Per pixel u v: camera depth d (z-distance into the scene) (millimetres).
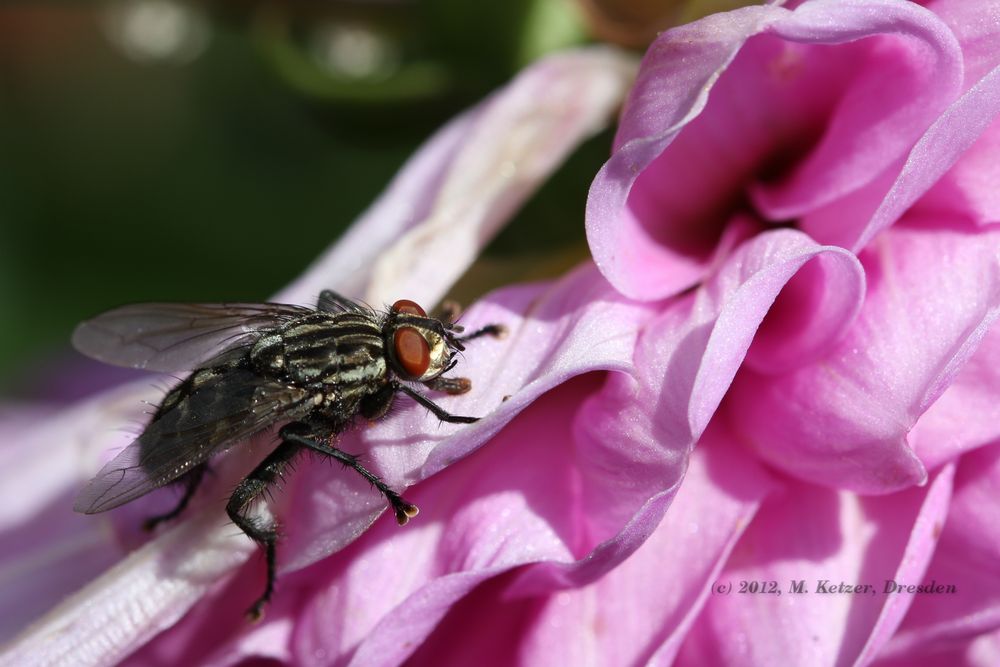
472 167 106
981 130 95
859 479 97
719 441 101
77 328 112
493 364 99
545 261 108
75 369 138
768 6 95
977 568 99
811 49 99
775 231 99
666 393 96
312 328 105
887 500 100
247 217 153
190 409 106
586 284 100
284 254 152
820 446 98
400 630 97
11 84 151
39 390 138
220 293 152
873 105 98
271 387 105
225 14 128
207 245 153
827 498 100
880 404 96
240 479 103
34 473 115
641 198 101
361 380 102
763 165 102
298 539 100
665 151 101
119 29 135
